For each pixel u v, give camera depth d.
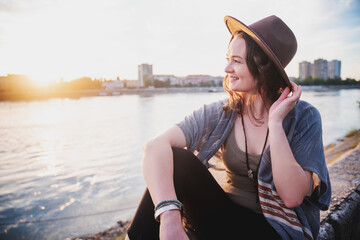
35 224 9.59
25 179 16.66
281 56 1.16
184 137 1.26
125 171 17.33
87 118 57.41
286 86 1.21
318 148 1.07
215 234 1.06
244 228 1.11
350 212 1.87
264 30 1.15
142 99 132.00
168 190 0.98
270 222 1.06
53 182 15.66
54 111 80.06
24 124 50.31
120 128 40.91
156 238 1.01
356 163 3.05
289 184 0.99
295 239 1.02
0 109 91.00
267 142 1.17
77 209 10.89
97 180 15.51
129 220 9.05
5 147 28.97
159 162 1.04
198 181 1.05
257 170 1.18
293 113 1.13
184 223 1.18
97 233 8.20
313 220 1.12
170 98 133.88
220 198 1.10
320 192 1.05
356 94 110.62
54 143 30.59
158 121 47.84
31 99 175.50
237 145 1.25
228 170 1.31
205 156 1.30
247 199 1.21
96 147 27.20
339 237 1.71
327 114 39.78
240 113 1.25
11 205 12.03
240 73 1.19
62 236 8.35
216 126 1.30
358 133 17.83
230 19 1.18
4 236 8.78
